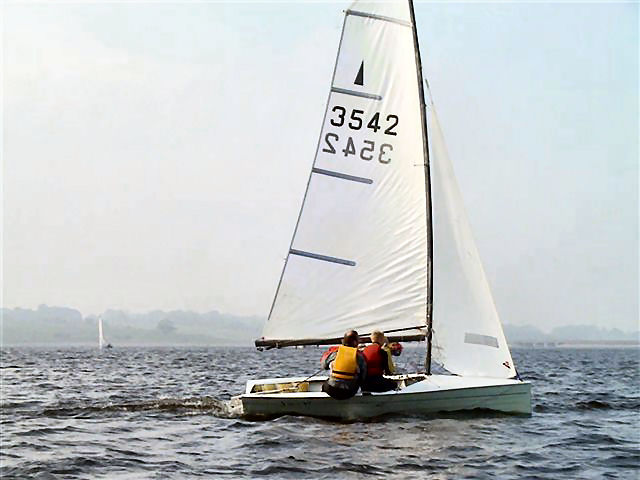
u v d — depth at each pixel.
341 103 19.31
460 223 18.55
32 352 95.75
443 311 18.41
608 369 49.91
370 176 19.11
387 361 17.25
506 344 18.16
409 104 18.97
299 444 14.90
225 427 17.03
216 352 102.62
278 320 19.17
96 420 18.91
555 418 19.44
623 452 15.14
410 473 12.98
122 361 60.78
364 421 16.89
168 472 13.11
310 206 19.30
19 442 15.83
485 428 16.66
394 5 19.06
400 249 18.84
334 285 19.08
